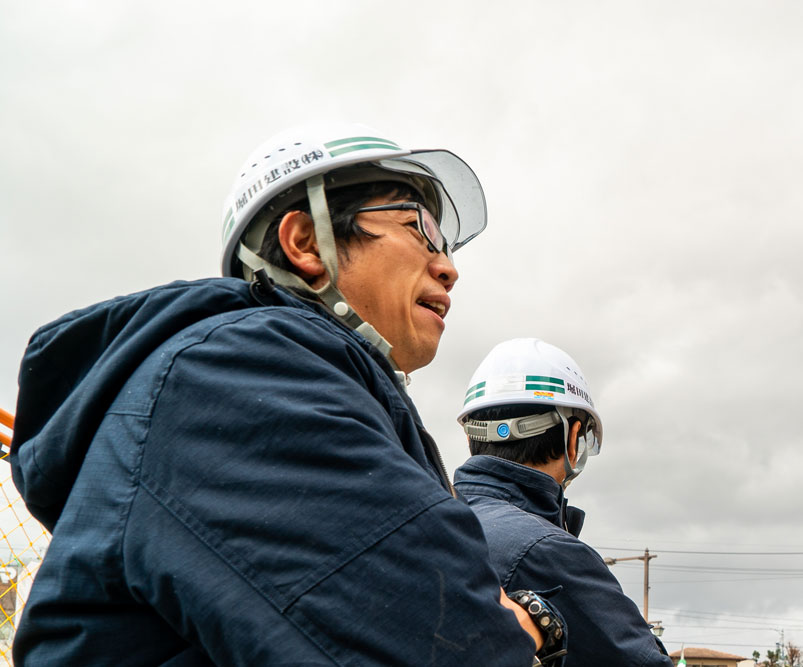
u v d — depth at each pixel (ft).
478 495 11.54
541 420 12.20
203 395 4.40
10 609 10.96
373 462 4.30
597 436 13.12
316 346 4.83
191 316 4.91
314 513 4.10
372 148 6.68
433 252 6.81
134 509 4.24
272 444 4.26
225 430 4.30
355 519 4.12
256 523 4.06
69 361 5.19
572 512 12.78
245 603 3.92
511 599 5.71
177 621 4.07
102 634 4.23
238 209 6.63
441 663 3.94
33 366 5.19
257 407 4.34
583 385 12.85
